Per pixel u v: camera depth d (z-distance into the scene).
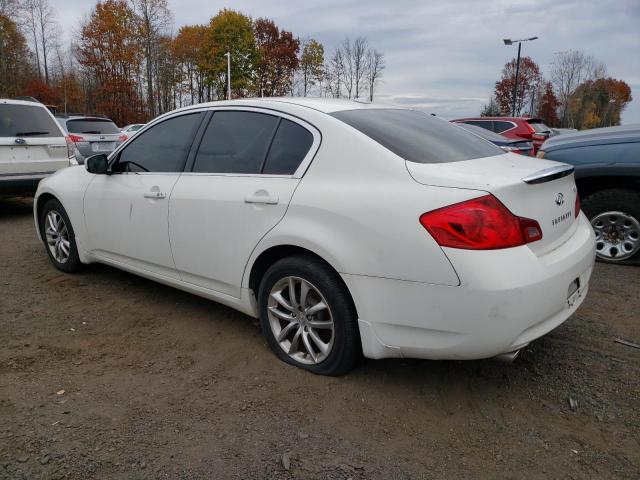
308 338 3.08
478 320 2.41
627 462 2.35
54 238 5.02
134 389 2.91
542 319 2.56
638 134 5.27
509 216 2.46
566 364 3.22
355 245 2.68
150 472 2.25
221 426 2.58
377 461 2.34
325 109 3.15
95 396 2.83
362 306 2.71
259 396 2.84
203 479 2.21
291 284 3.04
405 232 2.53
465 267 2.39
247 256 3.19
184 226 3.55
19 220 7.74
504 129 13.52
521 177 2.62
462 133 3.57
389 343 2.68
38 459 2.31
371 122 3.09
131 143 4.16
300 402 2.79
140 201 3.87
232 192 3.27
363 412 2.71
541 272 2.50
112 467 2.28
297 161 3.06
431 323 2.52
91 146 12.23
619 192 5.23
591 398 2.86
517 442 2.49
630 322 3.85
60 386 2.93
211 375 3.07
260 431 2.54
